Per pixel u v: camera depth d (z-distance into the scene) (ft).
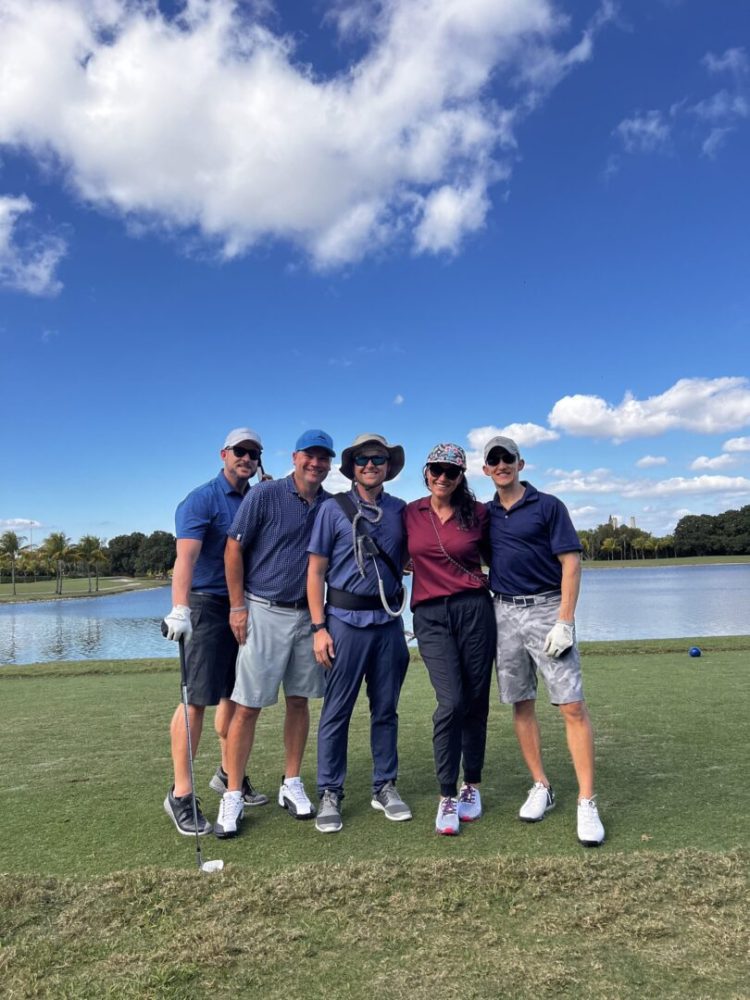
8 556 252.83
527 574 11.50
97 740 16.98
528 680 11.65
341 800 11.67
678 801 11.64
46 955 7.34
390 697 11.92
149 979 6.90
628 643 34.14
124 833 10.90
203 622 11.76
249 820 11.57
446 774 10.83
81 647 73.72
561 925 7.78
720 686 22.16
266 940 7.57
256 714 11.68
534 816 10.98
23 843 10.50
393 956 7.28
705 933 7.55
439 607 11.43
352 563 11.63
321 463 11.65
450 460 11.16
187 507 12.03
